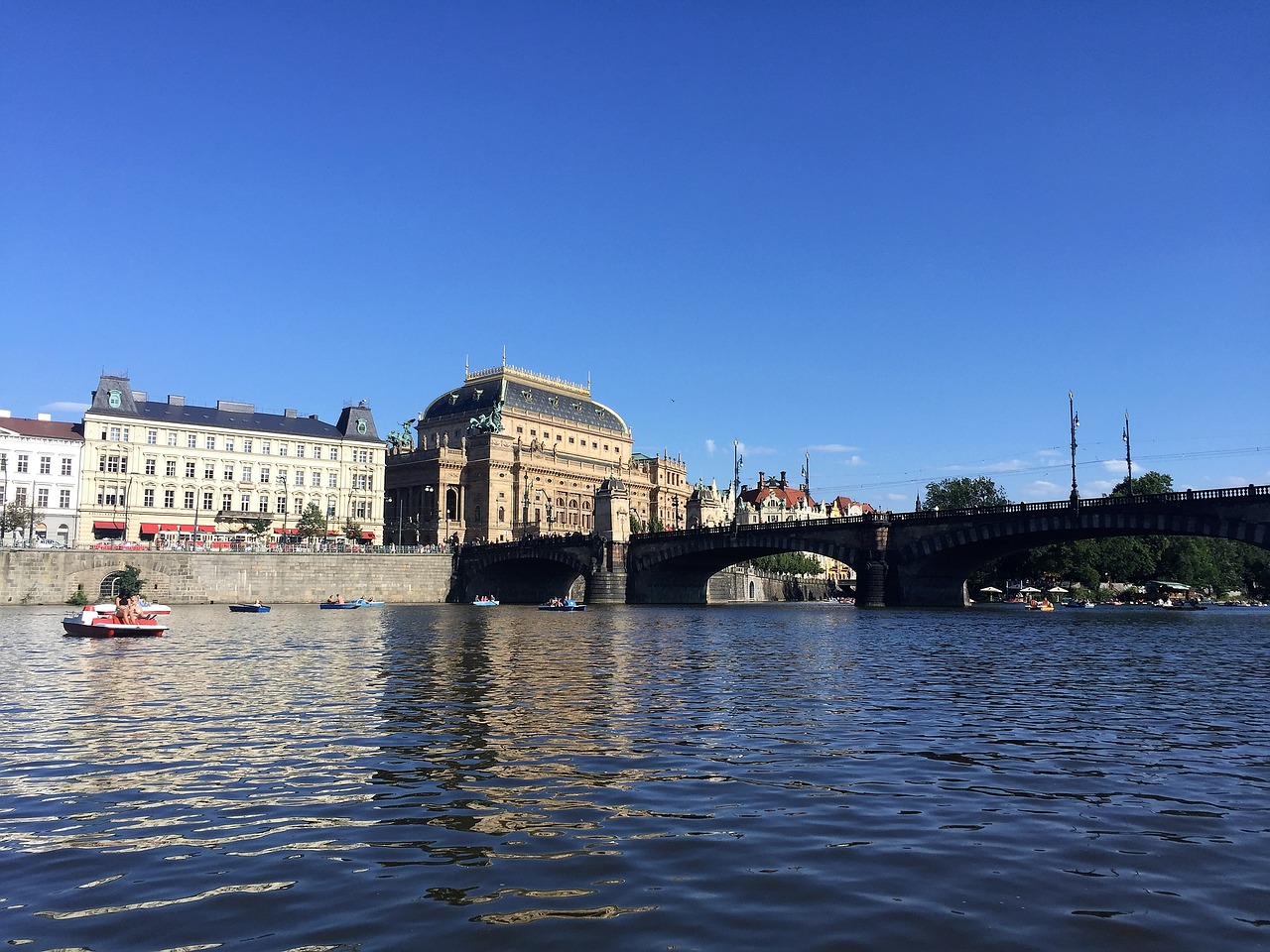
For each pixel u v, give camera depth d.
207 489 159.38
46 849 15.48
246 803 18.28
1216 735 25.92
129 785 19.72
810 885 13.66
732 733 25.83
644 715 29.03
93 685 36.06
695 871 14.27
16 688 35.09
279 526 165.62
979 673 42.03
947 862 14.67
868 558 115.31
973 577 178.50
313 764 21.77
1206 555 184.12
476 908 12.79
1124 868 14.39
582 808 17.86
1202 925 12.15
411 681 37.72
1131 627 85.88
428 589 152.75
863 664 46.03
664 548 138.88
